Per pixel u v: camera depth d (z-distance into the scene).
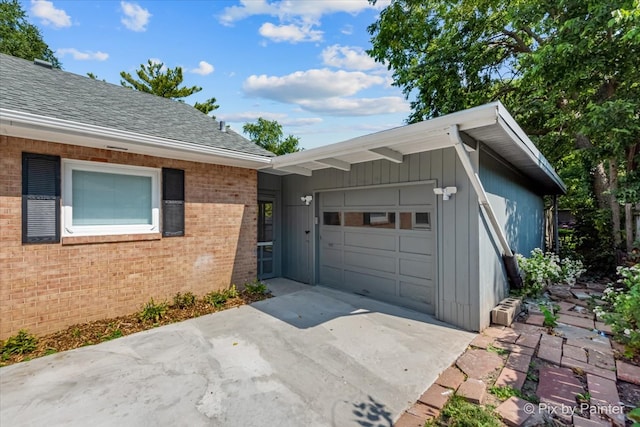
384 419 2.42
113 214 4.61
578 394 2.75
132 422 2.37
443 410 2.53
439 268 4.66
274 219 7.78
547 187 9.32
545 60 7.16
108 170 4.54
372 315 4.86
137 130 4.43
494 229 4.83
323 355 3.49
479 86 10.92
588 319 4.75
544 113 10.01
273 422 2.38
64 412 2.48
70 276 4.13
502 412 2.49
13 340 3.50
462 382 2.93
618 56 6.64
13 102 3.67
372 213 5.87
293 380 2.98
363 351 3.60
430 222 4.93
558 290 6.62
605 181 9.83
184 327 4.33
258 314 4.89
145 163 4.85
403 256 5.34
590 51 6.79
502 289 5.23
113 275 4.52
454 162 4.48
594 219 9.60
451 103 10.58
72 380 2.95
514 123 3.87
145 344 3.78
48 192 3.97
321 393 2.77
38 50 17.95
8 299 3.66
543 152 11.48
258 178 7.38
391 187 5.50
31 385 2.86
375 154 4.59
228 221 5.94
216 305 5.28
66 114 3.98
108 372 3.11
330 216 6.75
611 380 2.99
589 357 3.46
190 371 3.14
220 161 5.56
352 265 6.27
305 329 4.27
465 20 10.55
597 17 6.10
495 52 10.60
